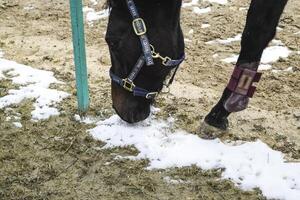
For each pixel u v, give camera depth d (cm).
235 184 404
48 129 461
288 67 569
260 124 468
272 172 411
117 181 407
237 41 625
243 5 709
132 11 366
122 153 434
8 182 407
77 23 444
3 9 717
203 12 691
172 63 385
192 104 493
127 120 411
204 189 400
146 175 412
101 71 554
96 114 477
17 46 614
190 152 431
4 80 529
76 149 439
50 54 594
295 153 434
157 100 496
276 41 623
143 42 371
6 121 471
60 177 412
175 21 377
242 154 429
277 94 520
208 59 586
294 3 713
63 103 493
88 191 399
